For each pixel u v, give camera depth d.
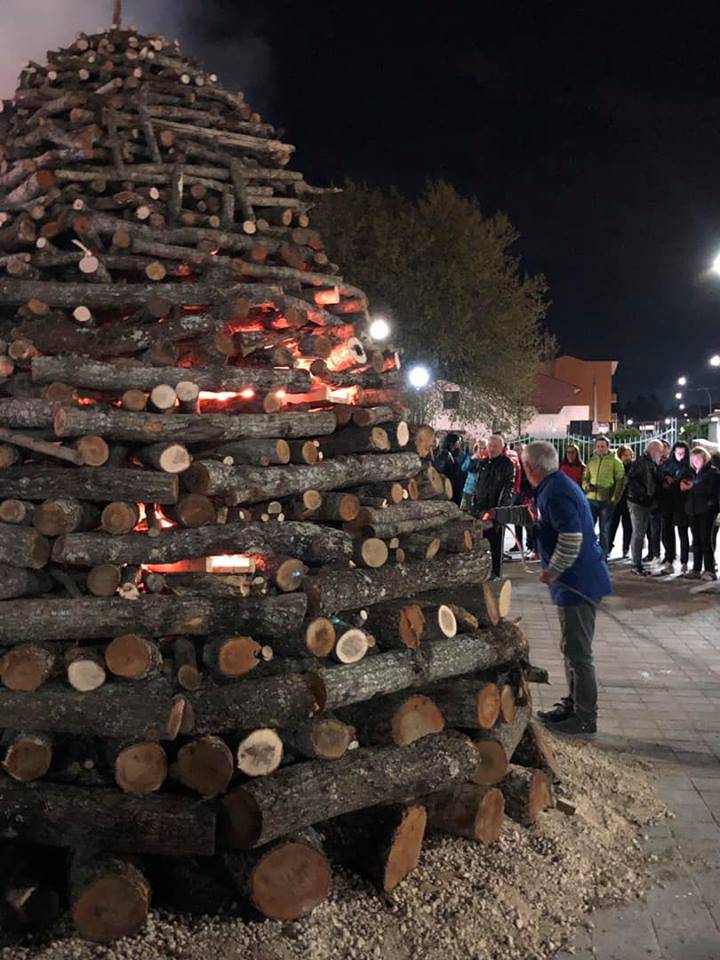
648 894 3.94
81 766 3.58
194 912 3.47
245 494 4.07
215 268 4.95
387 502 4.62
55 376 4.10
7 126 5.68
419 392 22.56
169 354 4.35
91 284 4.68
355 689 3.76
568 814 4.47
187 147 5.36
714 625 8.93
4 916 3.30
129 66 5.50
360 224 22.20
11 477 3.95
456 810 4.04
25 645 3.55
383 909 3.60
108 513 3.81
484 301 23.58
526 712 4.71
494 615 4.52
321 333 4.94
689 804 4.82
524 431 31.45
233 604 3.75
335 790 3.58
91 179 5.01
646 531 12.40
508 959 3.43
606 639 8.37
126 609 3.65
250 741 3.50
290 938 3.36
